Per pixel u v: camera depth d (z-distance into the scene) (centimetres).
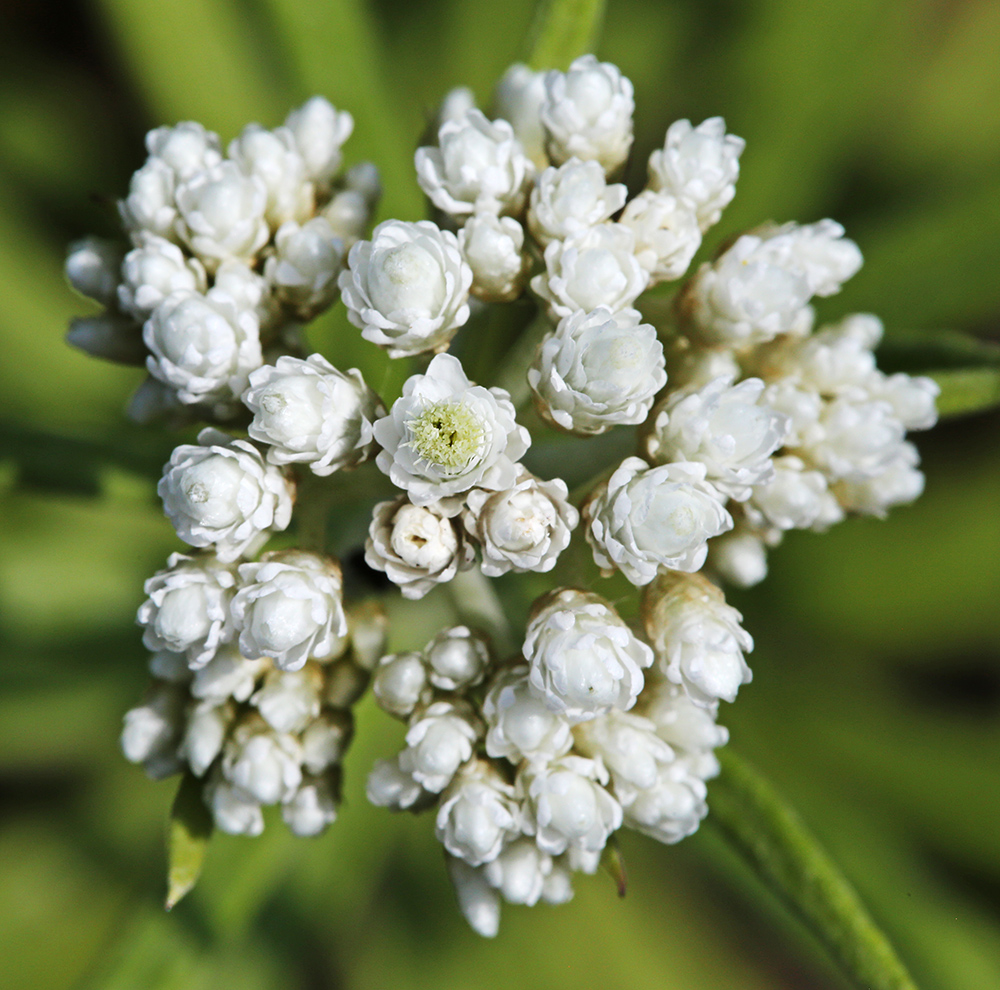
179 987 19
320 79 20
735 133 22
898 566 21
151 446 20
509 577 19
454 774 18
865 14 22
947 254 21
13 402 22
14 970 21
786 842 18
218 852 19
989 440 22
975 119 23
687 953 21
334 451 18
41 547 21
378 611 18
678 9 23
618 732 18
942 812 21
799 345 19
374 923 22
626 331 17
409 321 18
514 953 21
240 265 18
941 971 20
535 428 19
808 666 21
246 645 17
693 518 17
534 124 19
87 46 24
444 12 24
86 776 22
